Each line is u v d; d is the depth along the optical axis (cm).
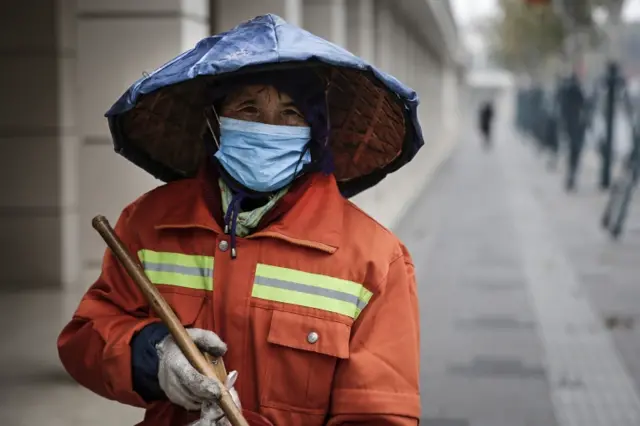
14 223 855
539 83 4847
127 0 643
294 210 226
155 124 254
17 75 834
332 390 219
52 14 822
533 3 2491
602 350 718
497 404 590
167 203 236
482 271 1075
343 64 214
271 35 221
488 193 2069
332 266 221
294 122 227
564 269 1084
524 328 792
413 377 221
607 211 1410
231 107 227
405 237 1352
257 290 220
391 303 223
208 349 210
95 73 656
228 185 230
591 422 557
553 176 2572
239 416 200
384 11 1666
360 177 266
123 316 228
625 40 2150
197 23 671
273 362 218
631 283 992
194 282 226
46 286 859
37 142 844
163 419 228
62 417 530
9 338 688
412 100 226
